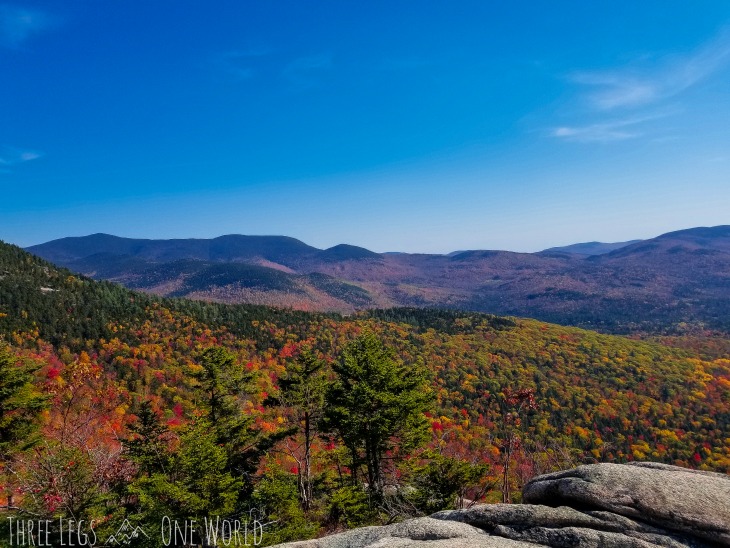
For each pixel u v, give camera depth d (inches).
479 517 382.3
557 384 5078.7
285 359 4926.2
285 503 788.0
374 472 922.1
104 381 2871.6
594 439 3622.0
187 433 777.6
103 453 866.1
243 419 999.0
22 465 819.4
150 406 911.0
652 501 343.9
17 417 954.1
